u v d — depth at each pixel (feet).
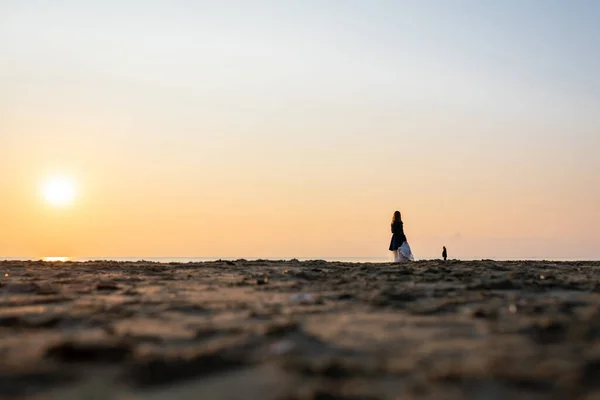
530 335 18.75
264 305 26.09
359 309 24.67
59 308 25.17
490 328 19.98
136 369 14.47
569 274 43.19
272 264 57.00
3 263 58.75
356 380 13.74
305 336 18.93
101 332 19.93
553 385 13.10
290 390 12.92
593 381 13.44
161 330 20.24
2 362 15.31
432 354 16.35
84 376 14.12
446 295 29.12
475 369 14.39
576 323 20.27
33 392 12.94
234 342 17.90
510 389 12.87
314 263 58.59
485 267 49.60
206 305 26.18
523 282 34.22
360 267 50.67
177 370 14.49
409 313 23.48
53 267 52.49
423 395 12.52
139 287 34.30
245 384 13.51
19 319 22.03
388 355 16.34
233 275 42.52
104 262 62.54
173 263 59.77
